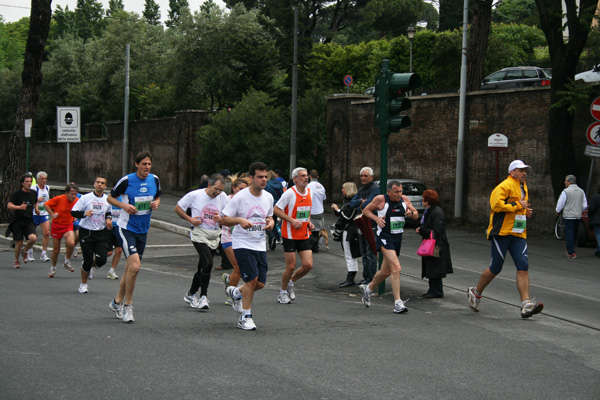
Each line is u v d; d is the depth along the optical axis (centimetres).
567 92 2020
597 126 1820
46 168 6019
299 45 4053
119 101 5253
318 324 866
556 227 2116
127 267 849
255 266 823
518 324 898
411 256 1684
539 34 4191
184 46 4544
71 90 5978
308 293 1181
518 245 944
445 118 2633
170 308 966
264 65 4097
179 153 4297
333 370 637
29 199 1468
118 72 5303
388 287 1227
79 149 5512
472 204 2527
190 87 4484
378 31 6016
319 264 1531
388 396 561
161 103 4641
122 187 843
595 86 2123
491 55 3772
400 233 996
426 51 4012
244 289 827
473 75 2597
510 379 623
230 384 583
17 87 6669
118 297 871
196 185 4209
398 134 2822
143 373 611
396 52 4169
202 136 3828
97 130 5409
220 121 3722
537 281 1319
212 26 4506
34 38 2225
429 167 2700
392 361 677
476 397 566
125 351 692
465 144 2541
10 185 2222
